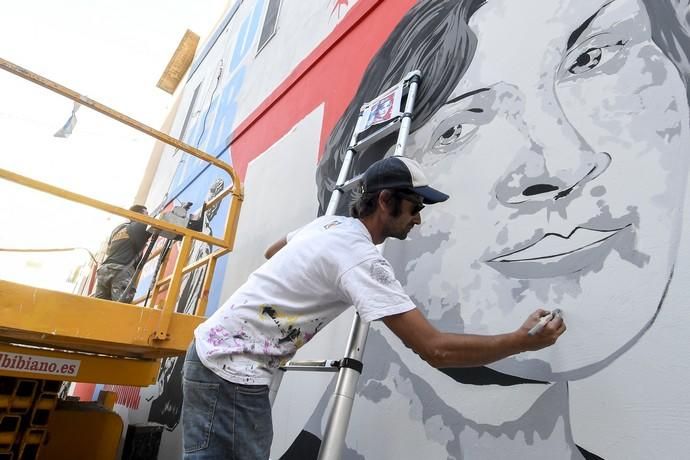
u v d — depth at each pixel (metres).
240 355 1.26
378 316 1.17
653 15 1.59
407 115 2.37
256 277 1.38
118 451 3.58
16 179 2.12
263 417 1.27
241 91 6.18
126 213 2.43
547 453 1.38
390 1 3.33
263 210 4.01
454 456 1.63
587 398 1.35
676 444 1.13
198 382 1.26
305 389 2.54
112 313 2.28
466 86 2.30
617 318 1.36
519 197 1.80
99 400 4.01
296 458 2.38
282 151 4.11
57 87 2.36
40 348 2.56
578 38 1.83
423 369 1.88
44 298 2.11
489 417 1.58
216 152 6.07
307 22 4.73
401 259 2.26
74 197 2.27
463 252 1.94
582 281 1.48
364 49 3.43
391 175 1.36
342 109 3.35
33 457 2.64
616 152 1.54
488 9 2.38
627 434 1.23
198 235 2.69
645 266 1.34
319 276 1.29
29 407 2.64
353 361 1.53
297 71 4.44
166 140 2.76
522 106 1.95
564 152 1.70
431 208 2.21
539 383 1.48
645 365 1.25
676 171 1.36
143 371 2.88
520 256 1.71
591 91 1.69
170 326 2.44
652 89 1.50
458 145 2.20
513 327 1.63
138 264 3.83
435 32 2.71
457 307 1.86
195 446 1.21
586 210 1.56
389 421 1.93
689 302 1.22
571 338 1.44
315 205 3.19
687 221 1.29
